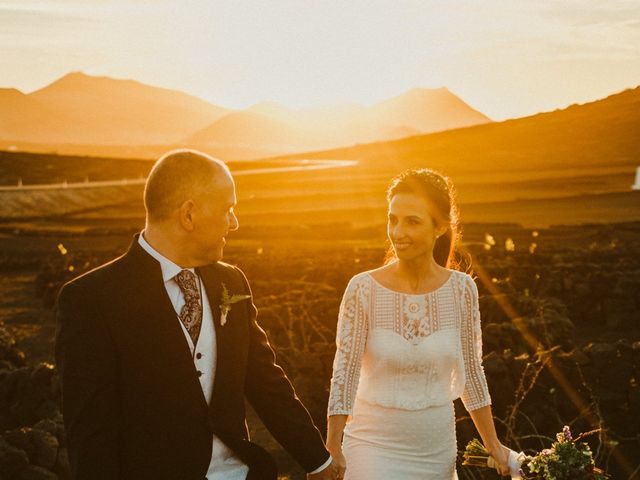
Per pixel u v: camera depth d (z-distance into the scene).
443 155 134.75
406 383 3.38
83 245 35.91
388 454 3.36
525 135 134.75
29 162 114.44
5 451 5.03
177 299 2.57
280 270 17.64
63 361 2.41
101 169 115.56
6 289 21.62
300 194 70.56
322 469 2.85
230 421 2.60
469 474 5.71
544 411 6.79
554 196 59.47
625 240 30.77
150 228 2.57
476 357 3.53
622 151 110.38
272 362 2.85
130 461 2.46
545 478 3.21
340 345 3.45
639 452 6.40
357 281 3.48
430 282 3.46
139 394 2.46
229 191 2.58
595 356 6.88
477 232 36.22
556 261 18.41
